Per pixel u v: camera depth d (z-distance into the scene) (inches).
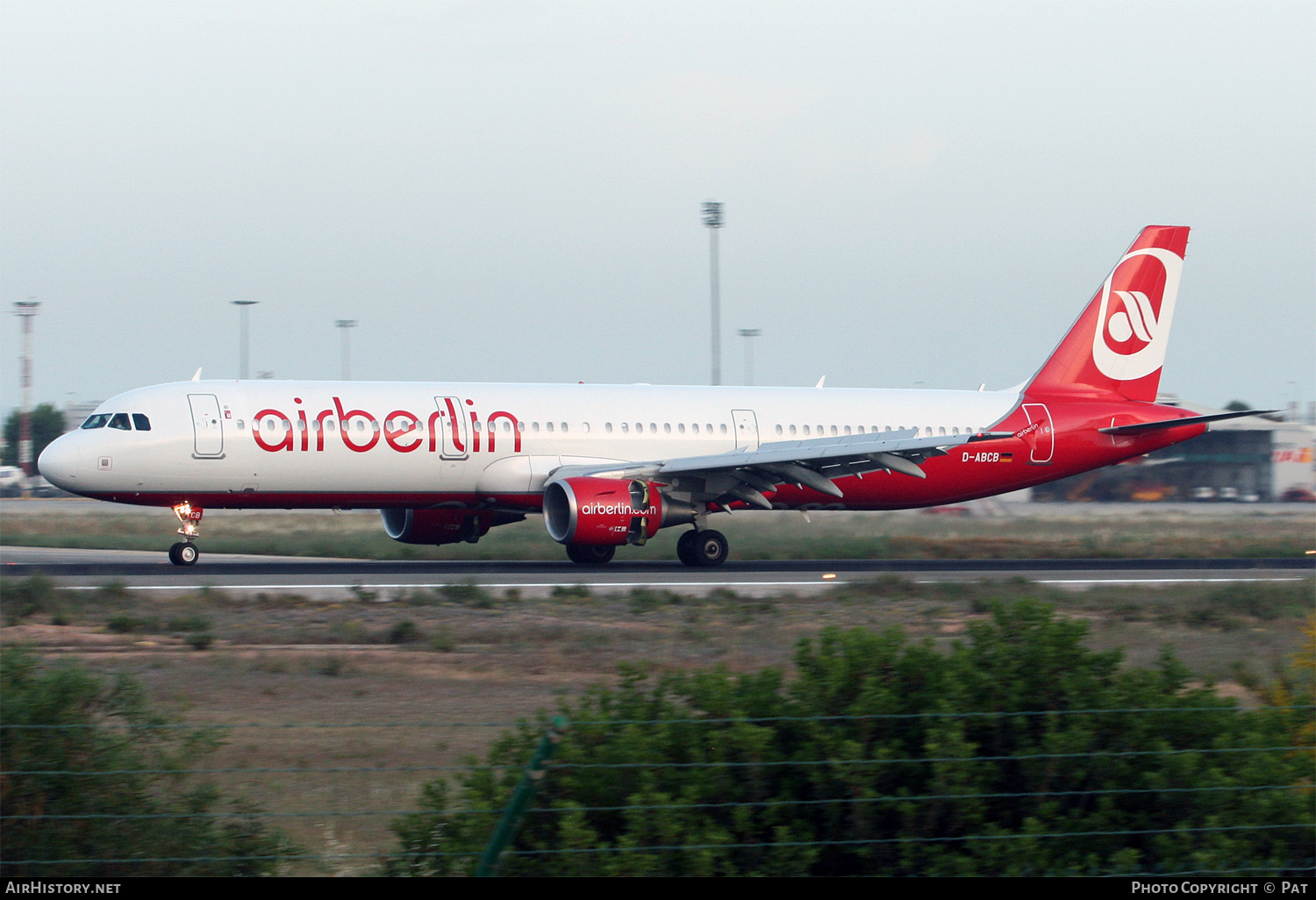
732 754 1322.6
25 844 1263.5
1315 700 1648.6
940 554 5895.7
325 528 7593.5
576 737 1325.0
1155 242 5703.7
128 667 2482.8
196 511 4493.1
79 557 5157.5
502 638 2935.5
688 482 4768.7
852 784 1266.0
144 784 1397.6
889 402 5442.9
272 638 2906.0
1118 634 3073.3
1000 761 1354.6
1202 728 1384.1
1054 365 5634.8
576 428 4857.3
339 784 1721.2
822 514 7588.6
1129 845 1291.8
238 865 1302.9
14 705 1312.7
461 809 1330.0
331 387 4638.3
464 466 4662.9
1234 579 4500.5
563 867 1187.3
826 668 1450.5
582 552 5049.2
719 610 3437.5
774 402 5280.5
